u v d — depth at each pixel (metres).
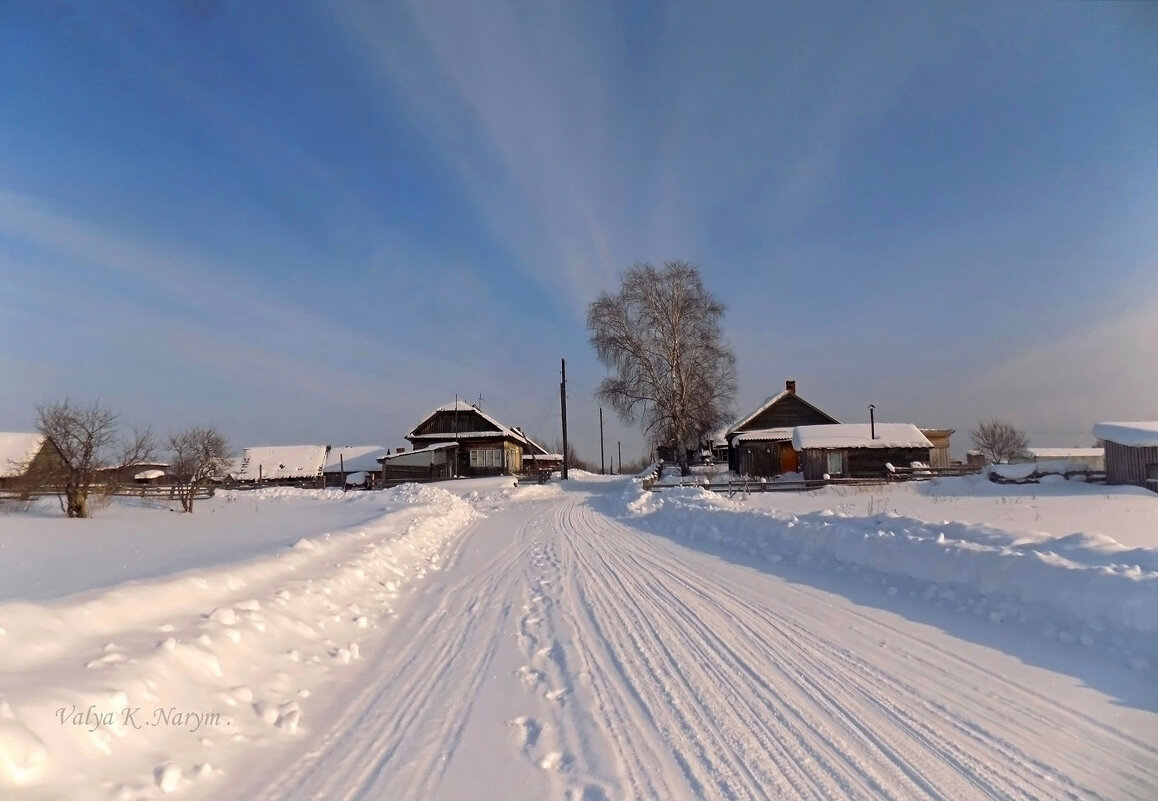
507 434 62.53
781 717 4.93
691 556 13.02
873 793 3.78
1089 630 6.25
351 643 7.13
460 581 11.16
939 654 6.18
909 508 19.52
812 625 7.42
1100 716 4.68
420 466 54.91
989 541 9.16
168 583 6.70
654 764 4.28
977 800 3.65
